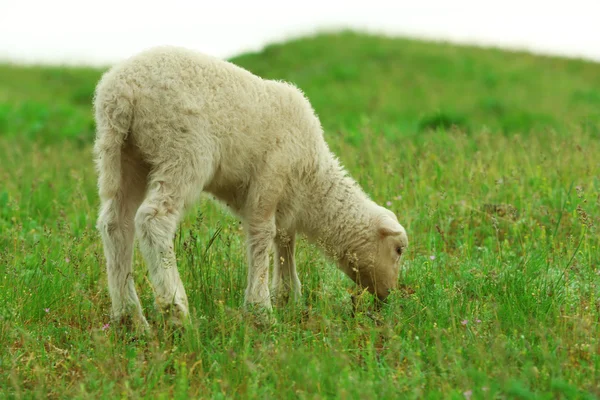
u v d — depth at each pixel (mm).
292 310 10328
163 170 9547
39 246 12688
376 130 22594
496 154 16797
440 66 49906
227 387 7879
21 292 10414
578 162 16219
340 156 18031
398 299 10469
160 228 9359
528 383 7836
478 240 13914
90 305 10422
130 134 9664
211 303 10445
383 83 45594
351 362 8477
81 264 11453
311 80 46469
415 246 13133
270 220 10633
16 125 30547
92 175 18812
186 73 9719
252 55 53625
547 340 8852
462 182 15516
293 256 11648
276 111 10547
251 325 9484
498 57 54438
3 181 17578
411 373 8102
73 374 8312
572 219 13312
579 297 10102
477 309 9898
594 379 7863
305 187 11188
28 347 9031
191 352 8625
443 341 8852
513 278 10844
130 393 7621
